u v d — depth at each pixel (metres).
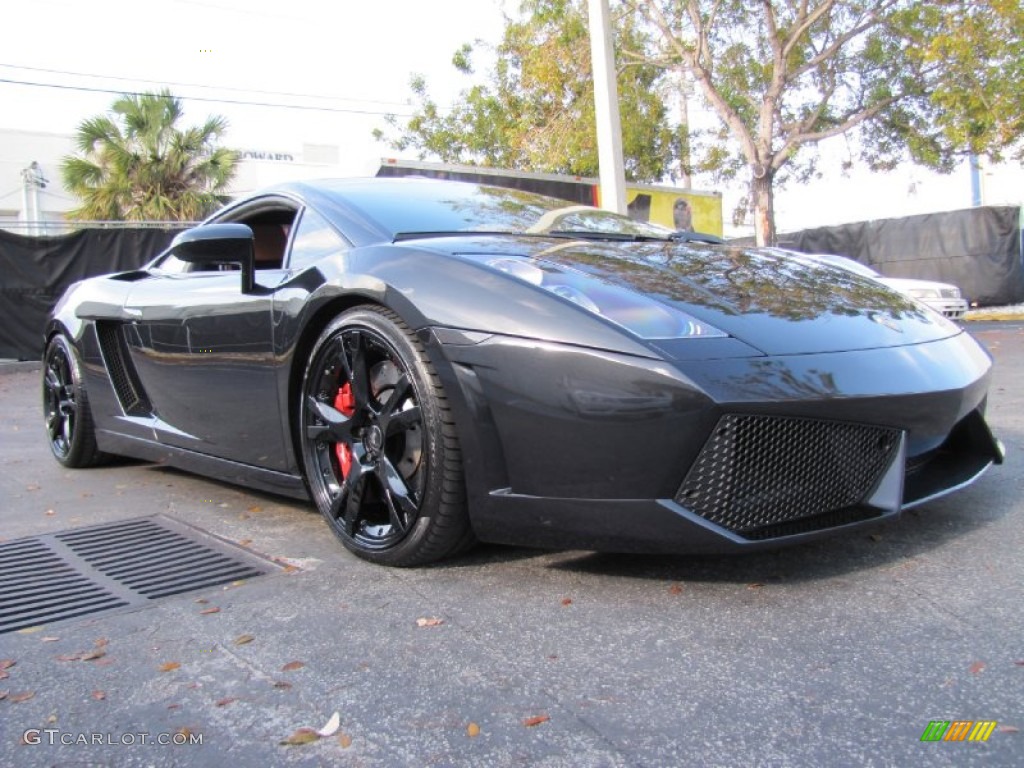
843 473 2.14
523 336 2.12
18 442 5.19
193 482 3.80
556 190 12.78
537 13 15.52
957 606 2.01
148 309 3.45
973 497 2.91
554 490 2.11
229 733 1.59
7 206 27.92
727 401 1.94
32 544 2.86
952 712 1.55
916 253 18.14
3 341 10.76
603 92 9.88
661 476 2.00
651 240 3.11
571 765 1.45
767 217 15.46
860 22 15.10
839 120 16.86
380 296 2.38
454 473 2.25
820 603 2.06
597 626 1.99
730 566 2.32
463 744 1.52
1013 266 17.36
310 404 2.66
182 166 18.34
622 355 2.01
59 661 1.92
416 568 2.43
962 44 12.98
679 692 1.67
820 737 1.49
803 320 2.25
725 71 16.19
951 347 2.45
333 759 1.49
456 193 3.30
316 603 2.21
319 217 2.96
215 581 2.43
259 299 2.83
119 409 3.79
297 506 3.25
